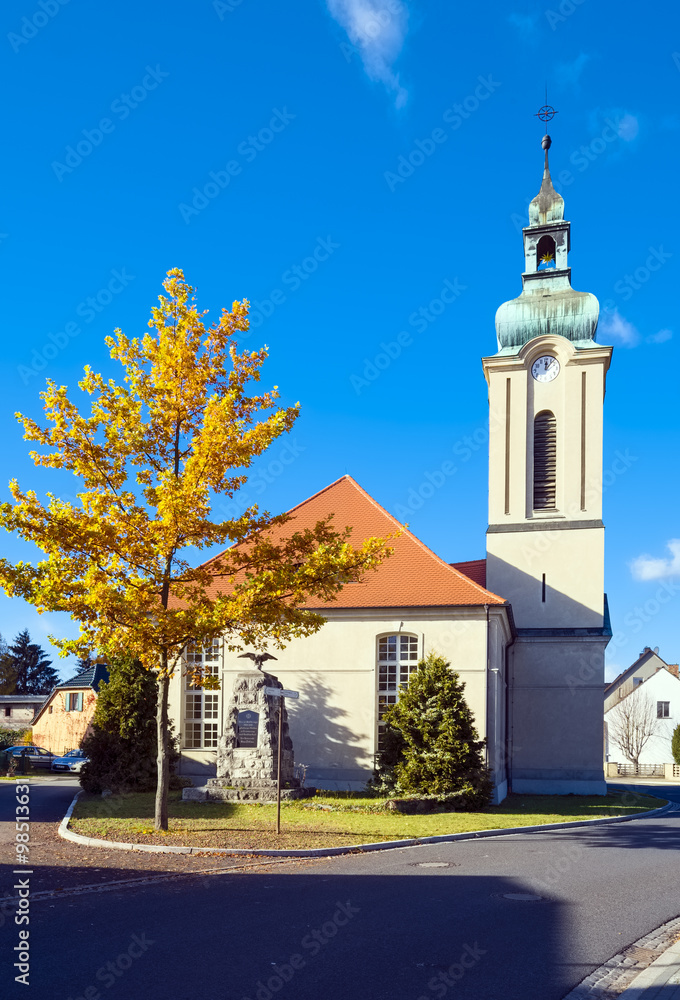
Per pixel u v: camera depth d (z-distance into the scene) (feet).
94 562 57.36
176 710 99.09
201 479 58.49
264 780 78.64
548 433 122.11
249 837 54.95
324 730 97.55
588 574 118.01
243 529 58.95
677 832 67.92
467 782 80.18
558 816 78.23
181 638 58.39
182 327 58.80
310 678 99.09
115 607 55.62
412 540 105.29
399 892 39.24
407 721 83.46
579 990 26.40
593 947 31.12
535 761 114.83
